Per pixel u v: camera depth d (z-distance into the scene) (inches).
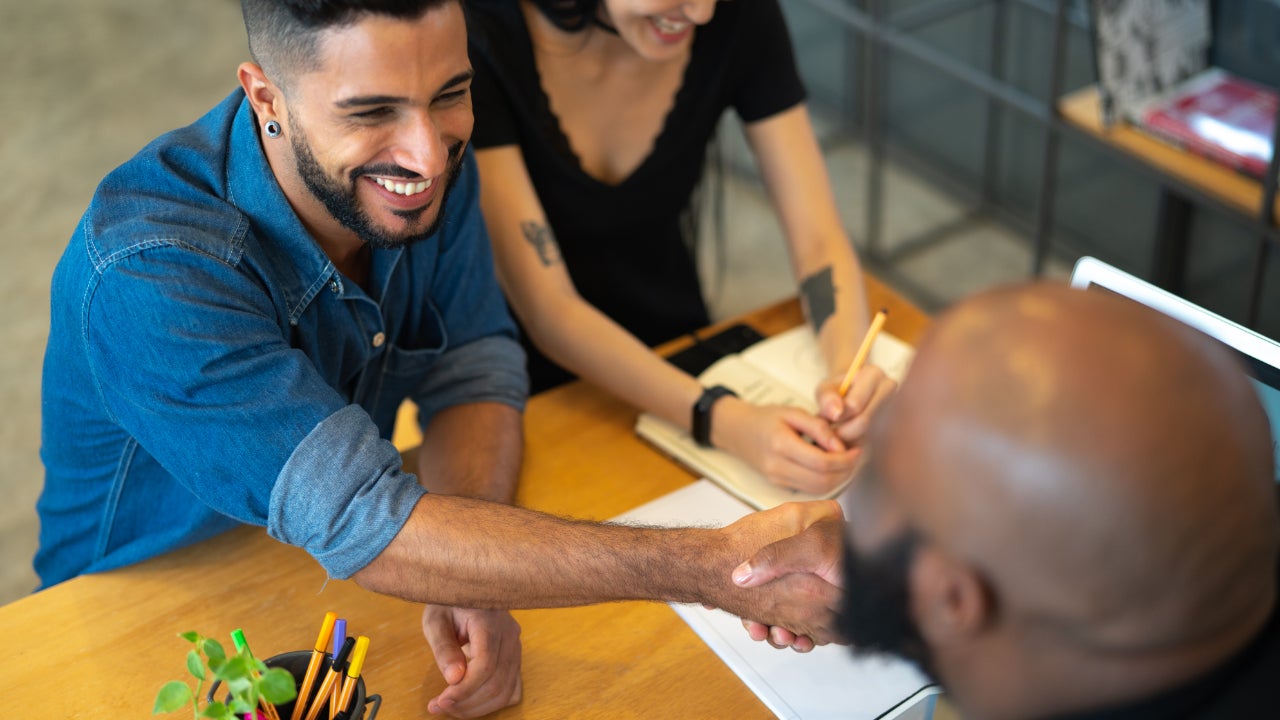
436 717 40.9
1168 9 88.0
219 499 40.5
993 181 118.6
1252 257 92.9
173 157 40.6
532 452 53.8
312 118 36.7
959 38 110.7
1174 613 20.4
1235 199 82.0
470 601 40.3
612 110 62.4
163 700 31.9
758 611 40.2
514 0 57.8
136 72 161.9
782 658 42.5
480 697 40.6
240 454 39.2
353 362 47.8
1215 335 38.5
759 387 56.4
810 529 40.3
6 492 97.5
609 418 56.1
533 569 39.5
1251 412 20.6
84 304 39.1
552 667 42.8
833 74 128.6
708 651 43.2
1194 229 97.9
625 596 40.4
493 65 57.9
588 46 59.8
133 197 39.9
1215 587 20.2
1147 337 20.2
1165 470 19.5
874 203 118.5
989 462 20.2
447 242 49.8
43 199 136.0
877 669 41.8
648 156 63.8
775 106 64.7
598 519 49.7
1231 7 88.6
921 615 22.5
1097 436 19.6
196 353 38.0
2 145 145.6
